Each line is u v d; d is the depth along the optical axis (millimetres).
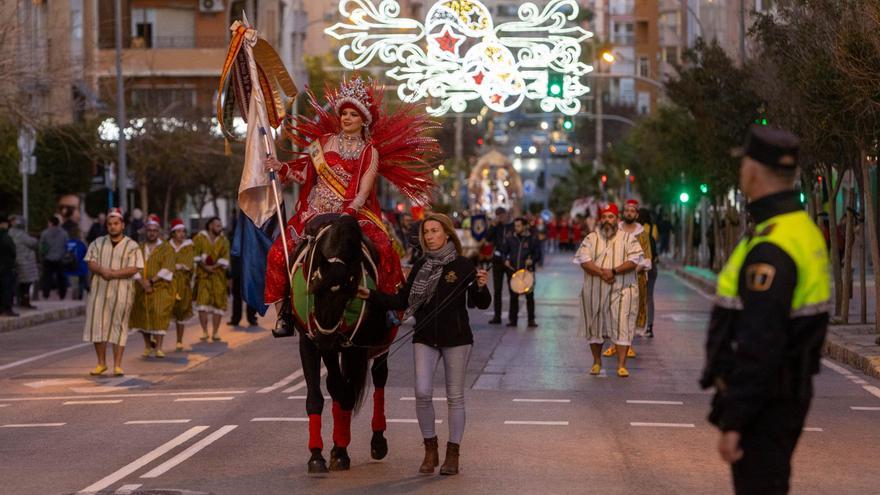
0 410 18703
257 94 15000
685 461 14312
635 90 139125
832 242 32625
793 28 32906
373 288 13539
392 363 24172
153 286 25297
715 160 47125
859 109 26969
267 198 14562
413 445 15406
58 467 14148
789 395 7598
